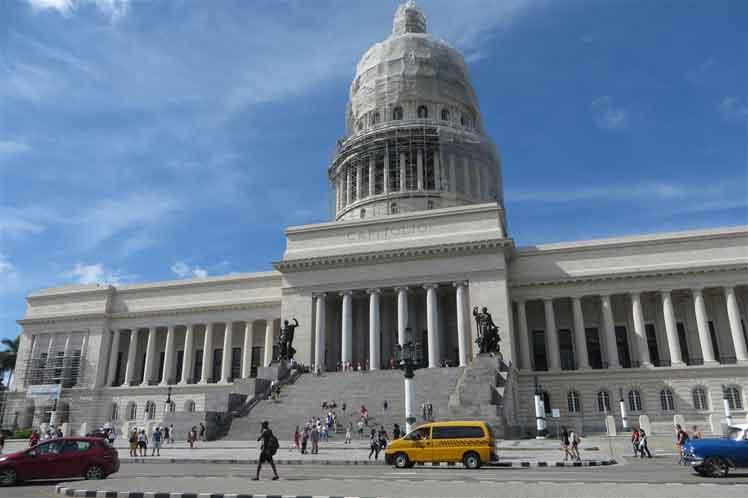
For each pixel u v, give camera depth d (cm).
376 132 9781
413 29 11725
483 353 5834
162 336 9331
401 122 9875
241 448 4541
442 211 7775
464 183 9594
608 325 7181
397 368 7031
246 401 5862
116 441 6112
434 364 7075
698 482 2197
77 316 9356
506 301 7050
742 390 6550
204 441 5103
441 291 7662
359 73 10981
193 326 8931
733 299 6912
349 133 10794
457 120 10488
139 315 9188
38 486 2380
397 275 7525
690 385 6706
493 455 3030
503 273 7169
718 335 7162
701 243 7238
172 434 5275
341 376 6294
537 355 7700
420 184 9394
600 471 2770
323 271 7819
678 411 6656
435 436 3088
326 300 8000
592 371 7012
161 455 4122
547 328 7369
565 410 6956
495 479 2347
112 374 9038
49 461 2484
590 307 7656
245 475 2645
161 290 9325
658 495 1770
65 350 9288
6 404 9181
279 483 2206
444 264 7406
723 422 5575
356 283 7638
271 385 6306
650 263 7294
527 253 7731
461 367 5984
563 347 7644
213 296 9012
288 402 5794
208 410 5641
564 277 7444
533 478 2397
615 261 7412
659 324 7356
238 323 8850
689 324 7300
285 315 7769
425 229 7775
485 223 7562
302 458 3644
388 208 9344
